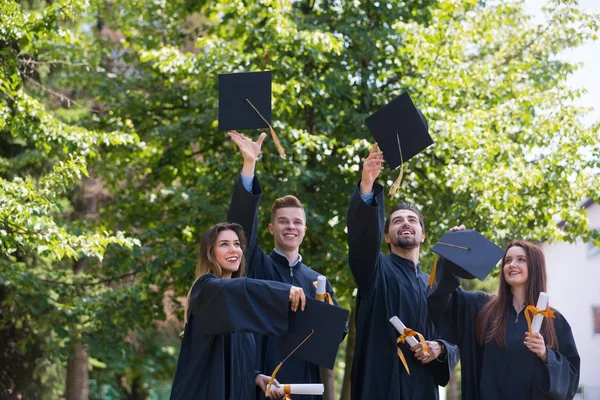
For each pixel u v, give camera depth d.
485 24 17.38
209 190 16.92
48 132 12.80
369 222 8.23
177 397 7.23
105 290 17.61
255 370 7.90
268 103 8.64
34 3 18.30
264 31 16.14
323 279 7.48
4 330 19.95
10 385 20.58
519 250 8.16
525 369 7.98
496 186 15.27
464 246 8.17
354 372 8.76
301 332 7.21
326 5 17.69
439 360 8.45
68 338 17.84
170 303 19.69
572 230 16.44
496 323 8.15
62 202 20.30
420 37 15.95
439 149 15.64
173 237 17.20
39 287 16.22
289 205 8.89
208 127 17.16
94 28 22.44
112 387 28.38
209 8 17.95
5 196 11.48
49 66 18.53
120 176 18.98
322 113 16.80
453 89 16.42
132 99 18.19
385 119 8.66
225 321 6.87
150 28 18.45
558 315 8.20
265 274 8.64
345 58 17.12
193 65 16.22
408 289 8.77
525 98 16.47
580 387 33.00
